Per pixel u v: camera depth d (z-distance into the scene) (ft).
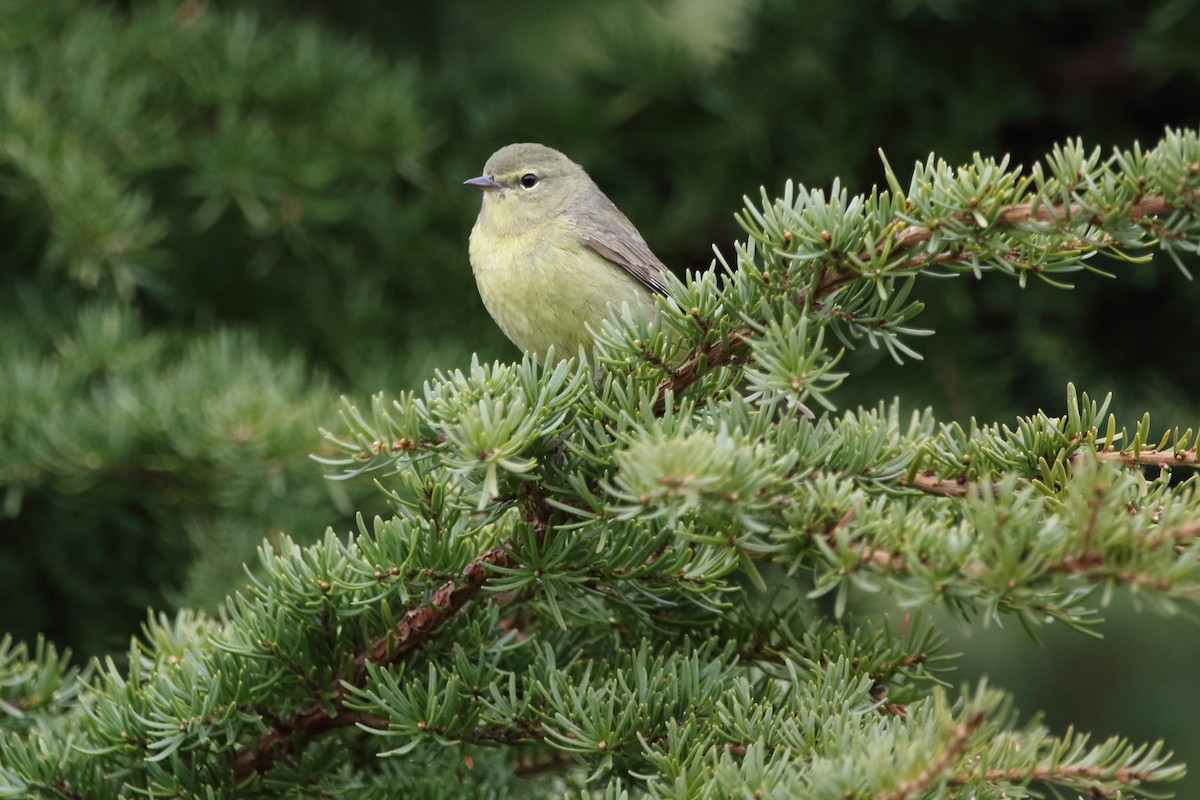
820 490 15.99
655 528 19.60
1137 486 17.78
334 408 36.29
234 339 38.58
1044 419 19.79
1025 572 14.24
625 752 18.69
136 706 19.56
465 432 16.89
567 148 45.09
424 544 18.92
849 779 14.98
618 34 45.80
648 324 19.25
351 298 43.55
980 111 42.73
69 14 43.27
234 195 40.47
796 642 21.18
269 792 20.27
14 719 22.17
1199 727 43.39
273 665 19.54
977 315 43.80
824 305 18.89
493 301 34.30
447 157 45.03
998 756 16.20
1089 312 44.55
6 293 42.42
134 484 36.11
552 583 19.12
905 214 17.66
